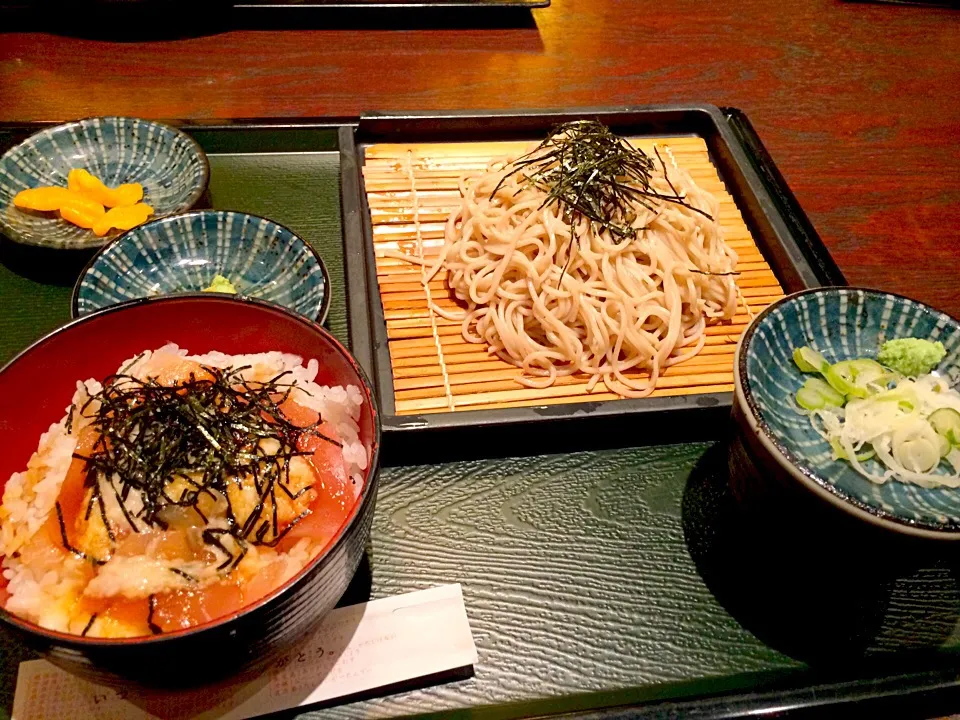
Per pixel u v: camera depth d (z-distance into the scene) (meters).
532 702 0.23
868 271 0.37
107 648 0.17
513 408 0.29
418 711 0.23
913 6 0.55
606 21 0.51
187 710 0.22
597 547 0.27
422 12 0.48
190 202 0.34
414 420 0.28
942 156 0.44
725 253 0.36
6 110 0.40
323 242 0.36
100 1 0.44
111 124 0.38
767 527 0.25
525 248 0.34
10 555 0.21
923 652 0.25
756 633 0.25
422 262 0.35
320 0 0.47
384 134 0.40
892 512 0.22
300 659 0.23
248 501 0.21
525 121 0.41
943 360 0.28
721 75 0.47
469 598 0.25
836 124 0.45
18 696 0.22
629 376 0.33
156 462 0.21
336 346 0.24
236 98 0.42
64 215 0.34
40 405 0.23
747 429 0.24
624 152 0.35
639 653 0.25
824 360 0.28
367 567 0.26
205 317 0.25
